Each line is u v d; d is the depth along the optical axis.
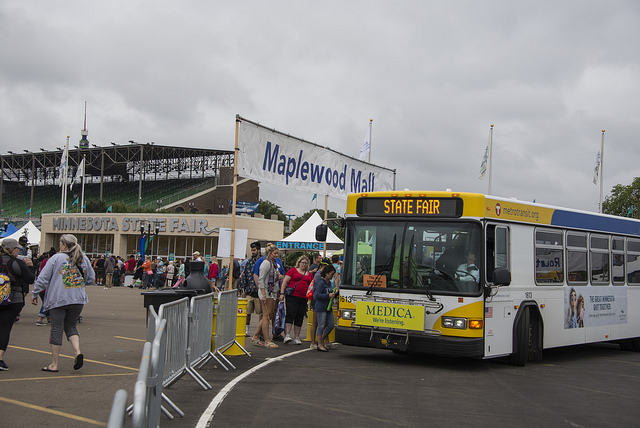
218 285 33.16
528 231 12.99
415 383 10.22
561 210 14.14
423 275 11.76
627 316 16.42
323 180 19.84
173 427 6.83
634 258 16.95
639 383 11.40
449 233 11.74
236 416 7.41
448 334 11.41
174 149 72.00
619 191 47.09
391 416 7.74
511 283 12.36
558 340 13.81
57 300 9.41
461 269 11.54
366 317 11.95
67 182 65.12
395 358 13.33
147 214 54.97
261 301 14.09
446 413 8.05
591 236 15.20
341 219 12.95
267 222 56.00
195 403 8.09
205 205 72.12
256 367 11.17
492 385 10.35
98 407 7.53
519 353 12.52
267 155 17.34
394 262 12.01
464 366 12.45
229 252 16.64
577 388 10.48
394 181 24.30
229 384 9.44
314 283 14.06
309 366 11.52
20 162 81.31
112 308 23.03
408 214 12.11
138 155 73.12
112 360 10.95
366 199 12.52
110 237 56.91
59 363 10.42
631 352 17.39
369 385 9.84
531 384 10.64
